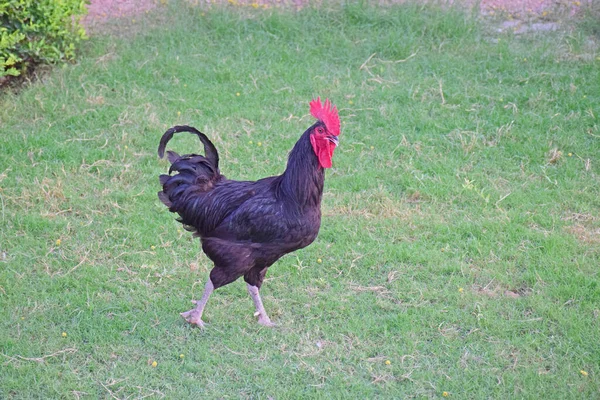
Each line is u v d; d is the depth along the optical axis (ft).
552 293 12.46
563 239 13.14
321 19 16.94
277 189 11.55
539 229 13.37
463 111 15.26
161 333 12.02
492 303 12.36
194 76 15.87
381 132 14.92
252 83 15.78
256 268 11.88
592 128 14.89
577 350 11.85
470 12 17.24
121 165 14.20
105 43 16.34
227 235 11.60
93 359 11.73
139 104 15.25
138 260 12.85
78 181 13.94
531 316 12.23
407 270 12.80
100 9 17.12
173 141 14.56
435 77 15.90
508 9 17.35
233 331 12.07
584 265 12.80
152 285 12.57
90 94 15.35
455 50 16.46
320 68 16.15
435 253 12.99
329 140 11.27
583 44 16.53
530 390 11.46
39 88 15.40
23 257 12.82
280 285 12.62
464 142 14.58
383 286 12.62
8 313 12.13
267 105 15.40
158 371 11.64
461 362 11.75
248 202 11.53
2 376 11.51
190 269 12.78
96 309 12.25
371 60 16.33
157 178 14.05
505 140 14.74
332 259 12.94
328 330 12.08
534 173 14.23
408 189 13.89
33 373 11.54
